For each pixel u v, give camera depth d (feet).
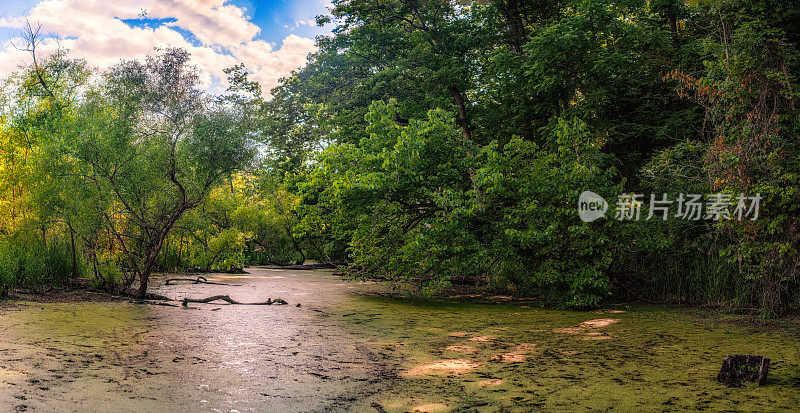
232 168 31.96
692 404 11.59
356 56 56.65
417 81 53.62
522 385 13.21
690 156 31.27
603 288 29.32
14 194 33.04
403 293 37.76
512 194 31.09
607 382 13.52
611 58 41.98
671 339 19.81
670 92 45.39
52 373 13.51
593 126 45.34
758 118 24.76
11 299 27.55
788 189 23.21
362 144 37.65
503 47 51.29
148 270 31.07
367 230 35.55
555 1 52.47
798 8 29.60
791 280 24.98
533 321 24.52
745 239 24.84
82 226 30.58
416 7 55.72
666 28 47.52
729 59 26.18
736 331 21.42
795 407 11.36
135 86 30.22
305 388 12.71
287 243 81.76
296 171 69.46
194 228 36.63
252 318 24.54
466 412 10.93
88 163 30.12
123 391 12.09
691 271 31.19
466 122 54.03
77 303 27.61
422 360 16.11
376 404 11.46
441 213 32.24
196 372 14.11
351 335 20.49
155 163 30.30
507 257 32.22
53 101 35.68
